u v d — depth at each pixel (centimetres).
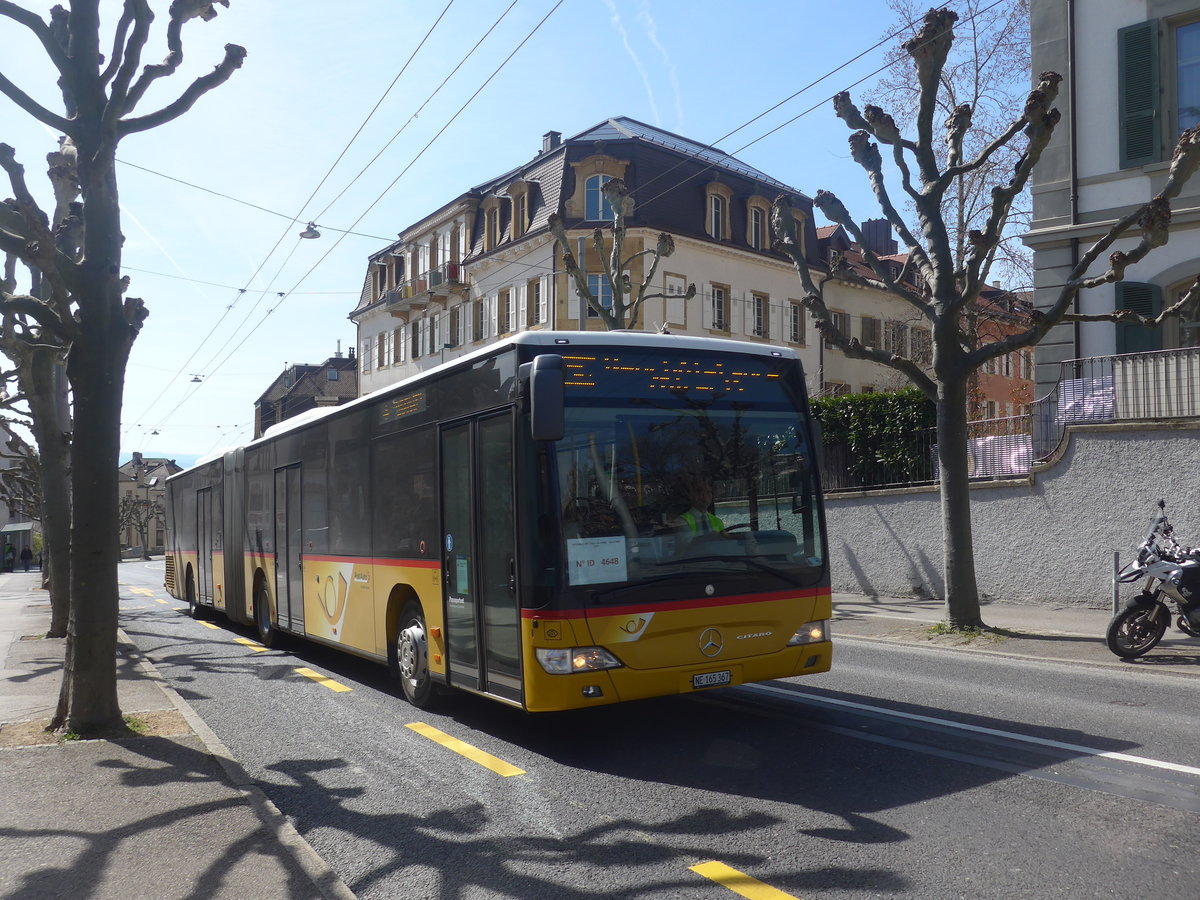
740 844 506
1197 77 1686
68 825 538
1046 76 1212
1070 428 1510
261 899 436
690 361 753
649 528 704
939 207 1324
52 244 739
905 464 1862
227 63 814
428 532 862
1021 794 570
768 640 729
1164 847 477
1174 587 1023
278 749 766
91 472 780
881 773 625
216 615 2009
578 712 863
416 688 902
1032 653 1122
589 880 468
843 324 4409
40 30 777
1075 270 1220
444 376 839
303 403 7662
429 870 492
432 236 4728
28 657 1325
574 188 3712
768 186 4094
